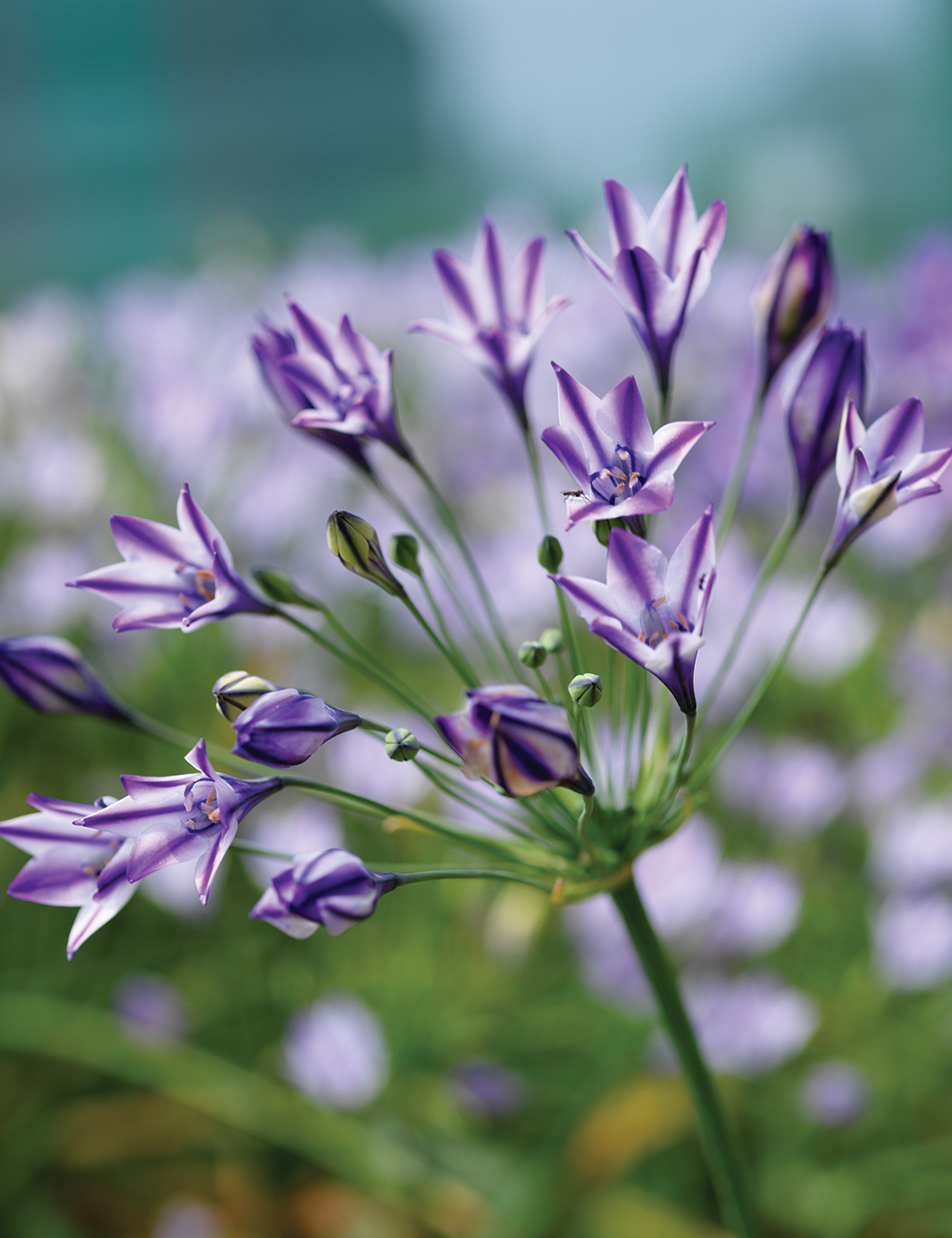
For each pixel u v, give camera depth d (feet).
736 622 2.53
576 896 1.96
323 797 1.98
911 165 8.48
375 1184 2.37
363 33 23.94
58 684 2.01
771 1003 2.34
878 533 2.62
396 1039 2.45
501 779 1.80
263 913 1.82
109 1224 2.46
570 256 4.00
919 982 2.37
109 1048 2.42
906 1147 2.43
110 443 3.54
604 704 2.56
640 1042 2.48
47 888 1.92
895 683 2.62
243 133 18.30
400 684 1.96
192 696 2.82
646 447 1.84
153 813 1.82
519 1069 2.51
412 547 1.96
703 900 2.33
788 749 2.51
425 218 9.99
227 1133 2.47
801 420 1.99
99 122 16.42
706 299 3.59
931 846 2.39
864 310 3.39
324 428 1.99
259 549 2.78
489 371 2.04
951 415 2.82
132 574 1.93
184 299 4.03
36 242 14.53
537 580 2.55
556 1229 2.34
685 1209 2.41
